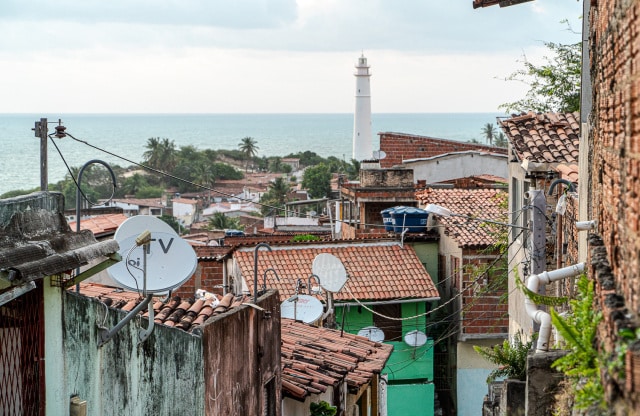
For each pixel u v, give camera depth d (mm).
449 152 57938
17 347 10602
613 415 5750
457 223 35281
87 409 11461
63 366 11086
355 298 30297
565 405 9484
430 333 35000
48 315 10914
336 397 18531
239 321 14078
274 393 15867
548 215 21859
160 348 12422
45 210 10953
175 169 187375
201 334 12562
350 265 34344
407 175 44438
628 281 6336
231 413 13594
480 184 45094
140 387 12305
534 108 35875
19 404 10586
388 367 33719
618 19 7211
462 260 33844
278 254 34094
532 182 22531
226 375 13422
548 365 10273
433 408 33812
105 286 18359
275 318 16016
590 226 11078
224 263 35969
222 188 177000
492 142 170750
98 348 11672
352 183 51031
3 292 9742
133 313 11773
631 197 6254
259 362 14969
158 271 12164
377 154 57406
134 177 173500
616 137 7352
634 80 6156
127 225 12258
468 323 34125
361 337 22328
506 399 13023
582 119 15391
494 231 33781
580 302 8586
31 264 9820
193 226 109625
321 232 51469
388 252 35250
